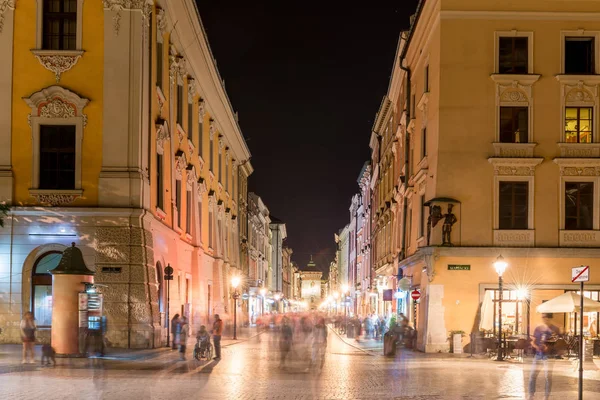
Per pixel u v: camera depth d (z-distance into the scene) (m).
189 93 44.59
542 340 15.86
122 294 29.80
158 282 34.69
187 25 39.91
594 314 32.97
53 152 30.95
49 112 30.80
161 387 18.00
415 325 38.31
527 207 33.38
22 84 31.02
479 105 33.53
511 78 33.50
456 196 33.22
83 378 19.53
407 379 21.12
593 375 22.72
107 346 29.41
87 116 30.78
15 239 30.38
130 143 30.62
